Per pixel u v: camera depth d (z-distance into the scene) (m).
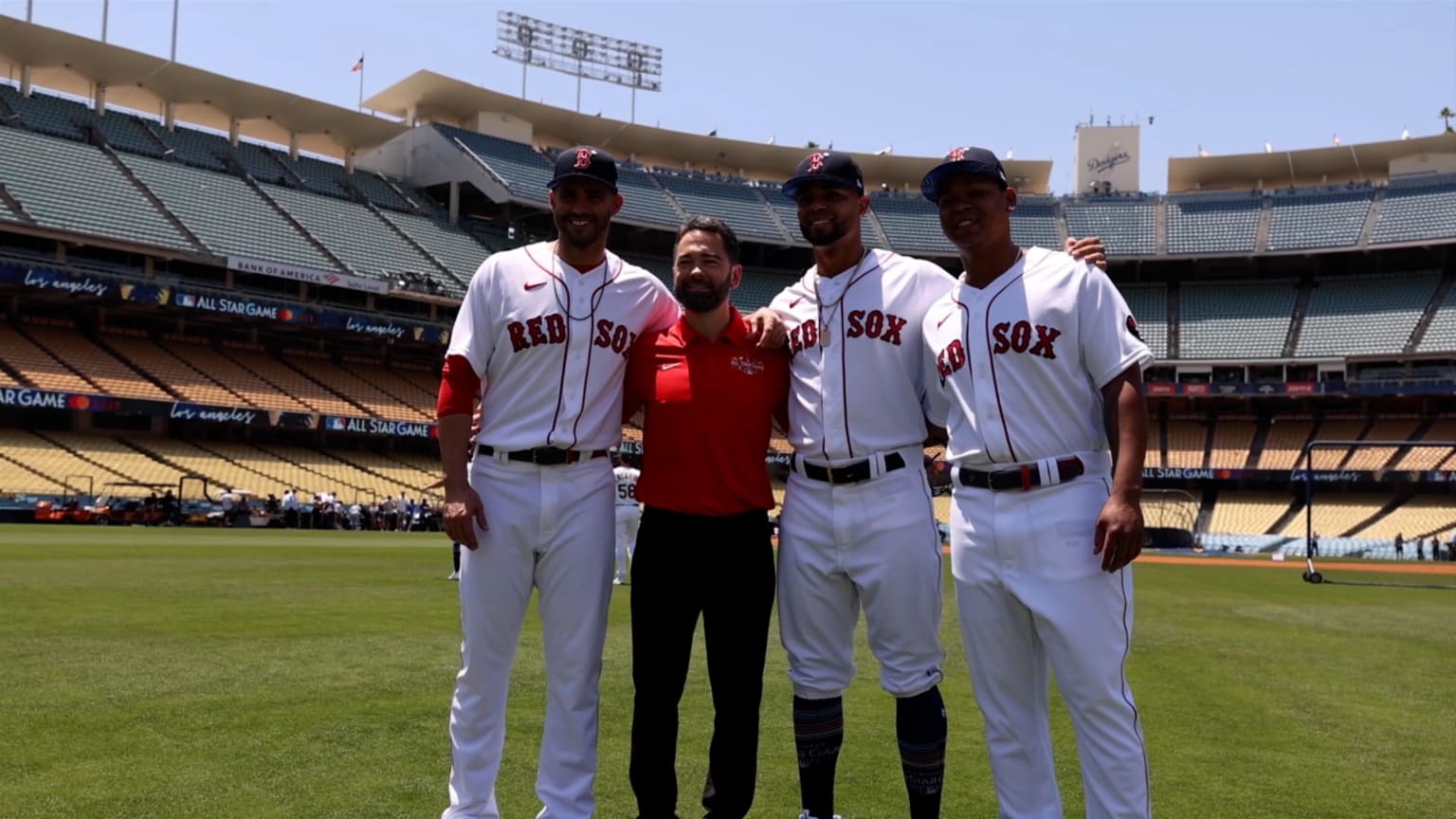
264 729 4.90
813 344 4.06
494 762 3.82
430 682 6.09
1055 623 3.35
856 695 6.29
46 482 27.34
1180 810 4.16
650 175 50.00
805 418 4.04
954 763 4.84
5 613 8.38
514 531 3.80
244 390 34.41
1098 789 3.33
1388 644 9.51
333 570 13.91
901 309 4.02
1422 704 6.45
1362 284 46.09
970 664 3.64
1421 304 43.34
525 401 3.86
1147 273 49.94
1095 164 53.56
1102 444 3.55
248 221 37.38
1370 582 19.08
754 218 49.91
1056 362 3.44
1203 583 17.81
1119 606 3.38
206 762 4.34
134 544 17.59
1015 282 3.55
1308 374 42.81
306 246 37.84
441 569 14.52
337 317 35.53
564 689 3.84
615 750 4.92
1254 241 46.78
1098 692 3.33
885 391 3.96
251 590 10.88
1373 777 4.68
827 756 3.95
